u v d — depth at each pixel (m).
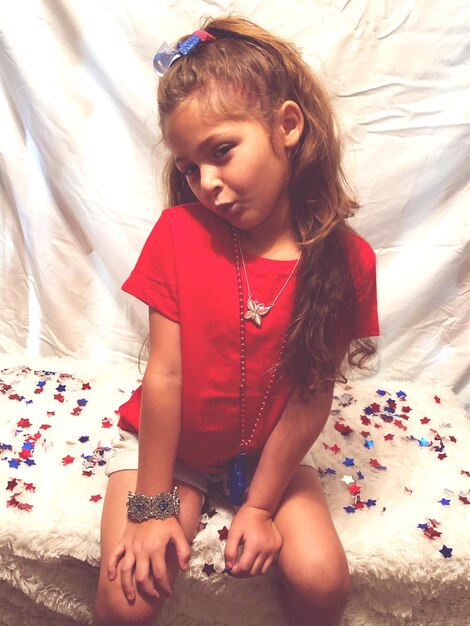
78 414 1.19
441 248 1.35
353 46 1.26
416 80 1.27
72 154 1.31
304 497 0.96
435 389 1.33
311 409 0.94
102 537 0.92
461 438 1.20
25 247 1.40
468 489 1.07
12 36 1.26
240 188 0.85
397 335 1.41
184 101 0.83
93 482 1.03
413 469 1.11
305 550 0.88
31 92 1.28
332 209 0.92
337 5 1.25
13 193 1.35
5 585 0.97
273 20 1.25
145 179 1.32
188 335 0.91
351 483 1.07
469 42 1.25
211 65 0.84
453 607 0.97
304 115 0.90
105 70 1.27
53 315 1.41
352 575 0.93
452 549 0.95
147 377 0.92
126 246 1.34
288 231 0.93
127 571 0.86
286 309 0.91
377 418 1.23
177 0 1.24
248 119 0.84
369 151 1.30
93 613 0.97
